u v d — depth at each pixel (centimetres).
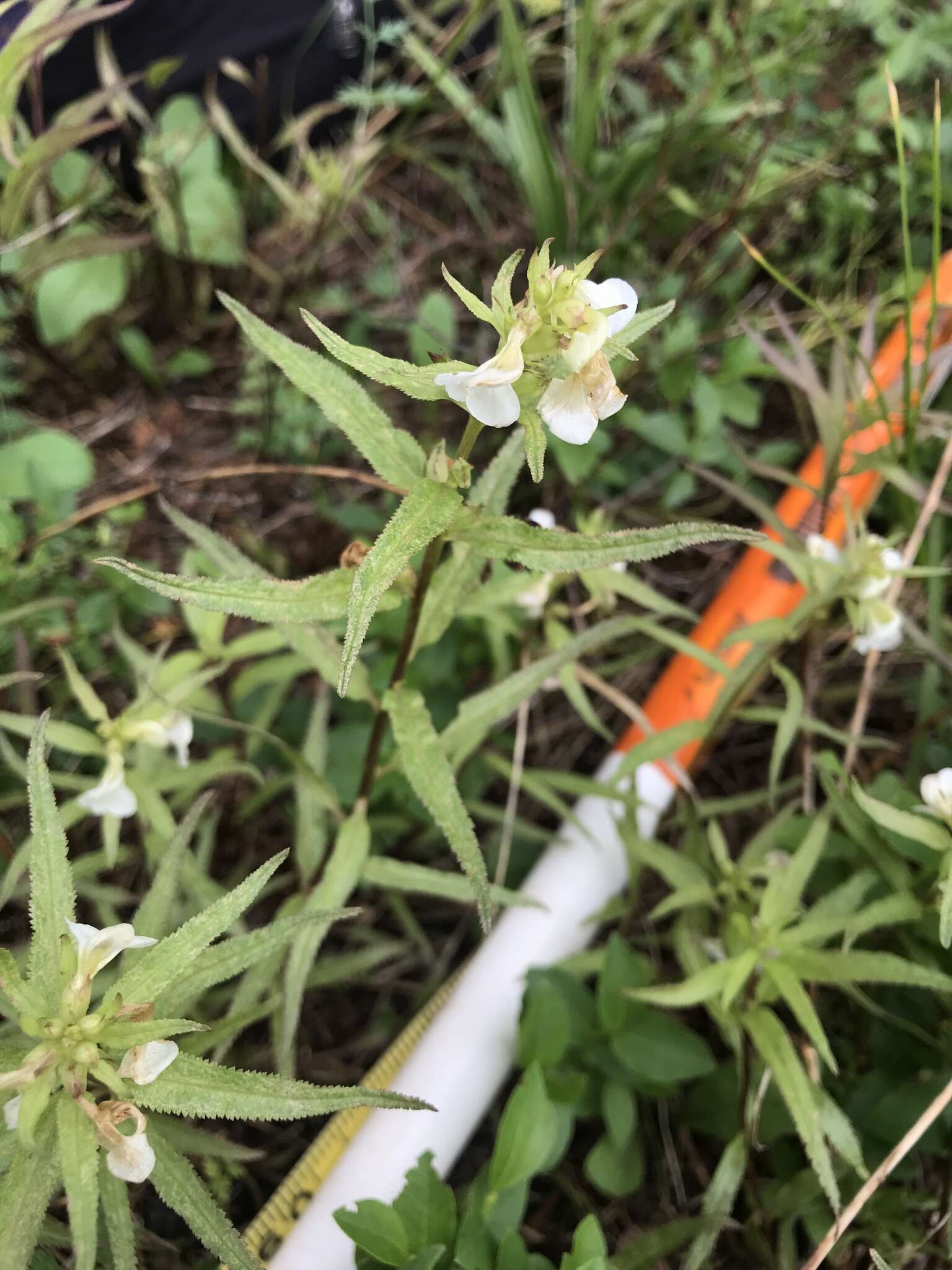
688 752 34
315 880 32
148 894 23
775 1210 27
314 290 46
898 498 37
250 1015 24
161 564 40
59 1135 18
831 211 44
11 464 35
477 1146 31
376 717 26
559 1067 29
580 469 38
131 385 45
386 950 32
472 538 20
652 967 31
